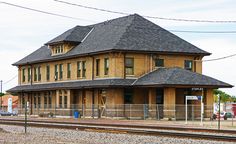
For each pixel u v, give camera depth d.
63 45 64.94
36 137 28.03
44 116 65.38
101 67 58.03
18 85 76.88
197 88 53.53
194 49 59.31
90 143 24.39
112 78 55.75
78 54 60.91
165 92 52.78
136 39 57.53
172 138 26.95
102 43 59.19
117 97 55.44
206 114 54.66
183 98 55.62
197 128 35.28
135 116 54.84
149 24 60.81
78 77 62.25
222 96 98.94
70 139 26.81
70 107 61.81
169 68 56.22
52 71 68.06
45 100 68.75
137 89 56.59
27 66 74.75
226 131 31.69
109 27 63.19
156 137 27.70
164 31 60.66
